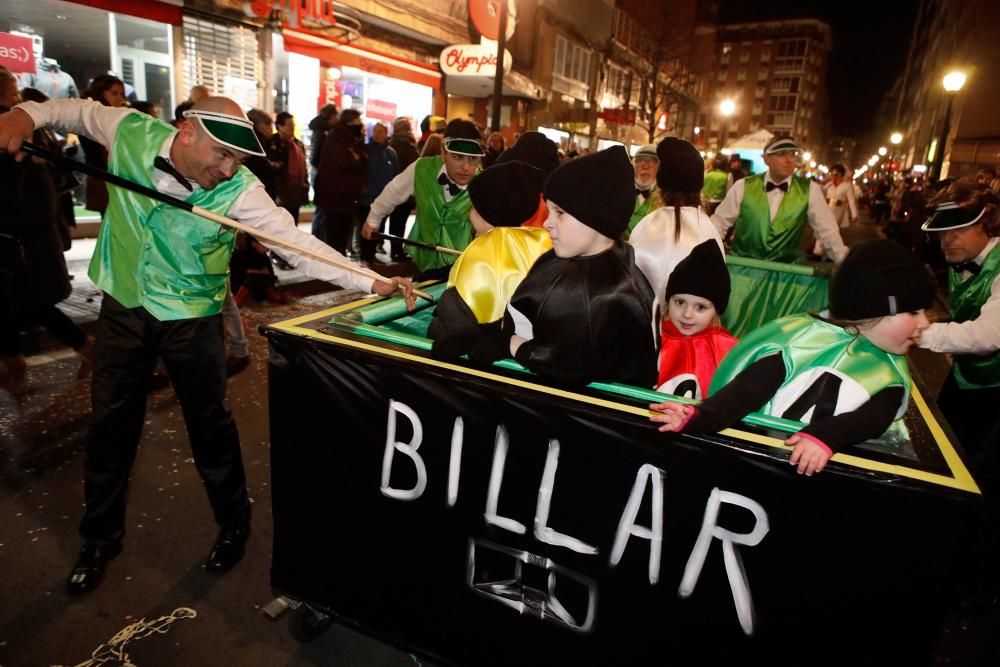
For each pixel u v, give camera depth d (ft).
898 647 4.05
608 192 4.44
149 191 5.75
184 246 6.22
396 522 5.41
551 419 4.51
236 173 6.38
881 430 4.11
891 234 38.47
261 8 27.02
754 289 11.96
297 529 5.91
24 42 21.52
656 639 4.68
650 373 4.92
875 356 4.43
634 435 4.28
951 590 3.90
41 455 9.25
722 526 4.24
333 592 5.94
